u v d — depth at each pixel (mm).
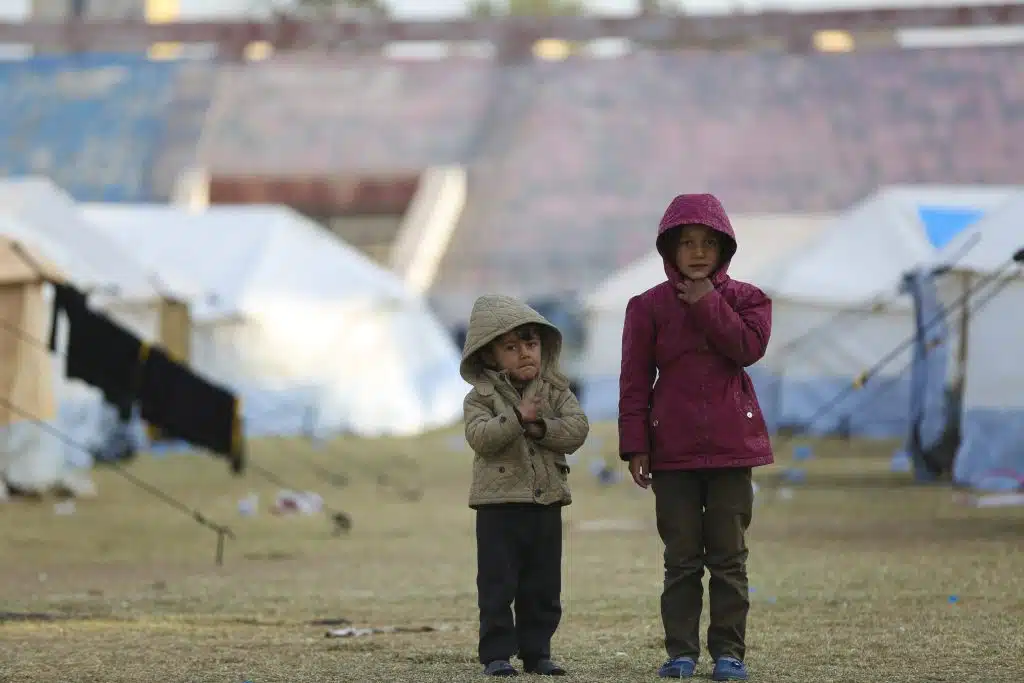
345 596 21969
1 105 126000
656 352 13125
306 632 17672
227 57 133125
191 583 24484
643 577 23531
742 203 114750
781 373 66688
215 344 70938
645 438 13031
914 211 66312
